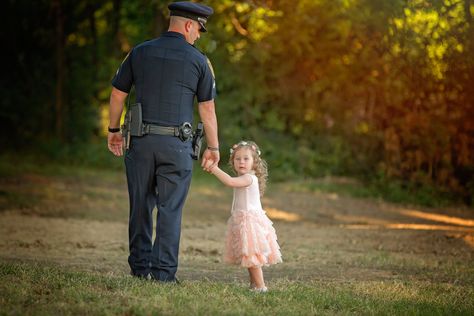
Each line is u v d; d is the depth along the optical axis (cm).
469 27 2284
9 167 3775
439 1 2266
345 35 2966
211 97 1102
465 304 1052
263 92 3881
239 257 1069
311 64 3669
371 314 948
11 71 4619
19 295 927
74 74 4584
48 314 845
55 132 4578
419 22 2392
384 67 2936
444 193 3138
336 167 3716
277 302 977
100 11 4656
